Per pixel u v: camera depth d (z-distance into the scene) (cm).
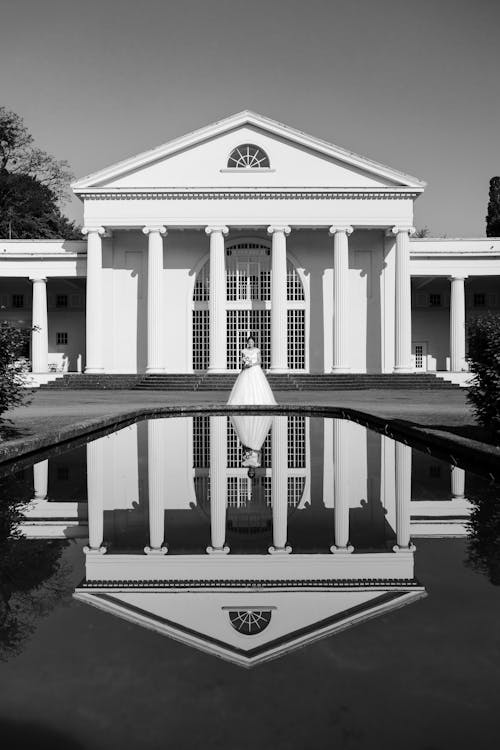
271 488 859
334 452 1209
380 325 4622
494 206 7269
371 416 1786
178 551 548
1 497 802
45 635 352
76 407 2322
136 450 1245
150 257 4359
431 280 5188
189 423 1853
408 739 245
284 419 1989
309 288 4650
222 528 638
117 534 614
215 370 4316
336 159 4391
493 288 5456
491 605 402
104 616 385
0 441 1129
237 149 4453
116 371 4616
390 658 320
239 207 4338
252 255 4684
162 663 315
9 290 5378
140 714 263
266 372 4266
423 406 2400
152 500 785
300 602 410
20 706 271
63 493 829
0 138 7562
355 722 255
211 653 327
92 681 295
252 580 460
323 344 4628
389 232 4441
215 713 262
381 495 802
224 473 982
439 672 304
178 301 4656
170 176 4425
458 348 4822
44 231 7669
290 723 256
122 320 4634
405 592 428
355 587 442
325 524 650
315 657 322
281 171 4412
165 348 4662
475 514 690
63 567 497
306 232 4653
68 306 5356
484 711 268
